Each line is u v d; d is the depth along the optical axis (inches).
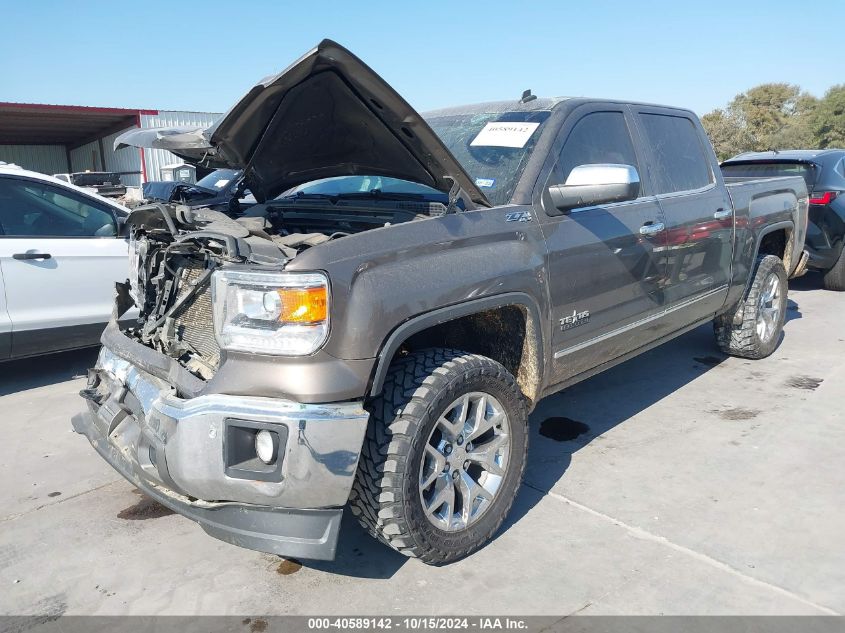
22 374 218.2
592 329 136.7
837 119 2348.7
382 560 112.9
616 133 151.1
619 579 105.7
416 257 103.0
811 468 141.0
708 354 223.8
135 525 125.5
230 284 95.4
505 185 127.0
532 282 118.8
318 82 110.3
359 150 132.5
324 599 102.5
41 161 1369.3
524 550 114.0
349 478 92.6
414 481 100.1
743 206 191.8
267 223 134.9
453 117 156.6
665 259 155.5
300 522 94.0
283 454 90.5
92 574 110.0
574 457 149.4
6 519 127.6
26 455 156.0
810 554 111.0
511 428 116.0
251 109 112.8
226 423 91.9
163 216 116.2
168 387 103.0
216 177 317.4
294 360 91.8
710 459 146.5
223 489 93.1
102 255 213.0
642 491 133.3
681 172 170.9
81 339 211.8
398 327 98.5
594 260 133.4
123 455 111.6
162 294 121.9
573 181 122.7
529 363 123.6
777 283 215.0
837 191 309.0
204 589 105.7
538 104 144.6
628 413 174.2
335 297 92.7
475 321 126.9
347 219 132.3
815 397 181.9
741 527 119.5
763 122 2352.4
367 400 98.3
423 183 135.3
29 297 199.8
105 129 1135.6
